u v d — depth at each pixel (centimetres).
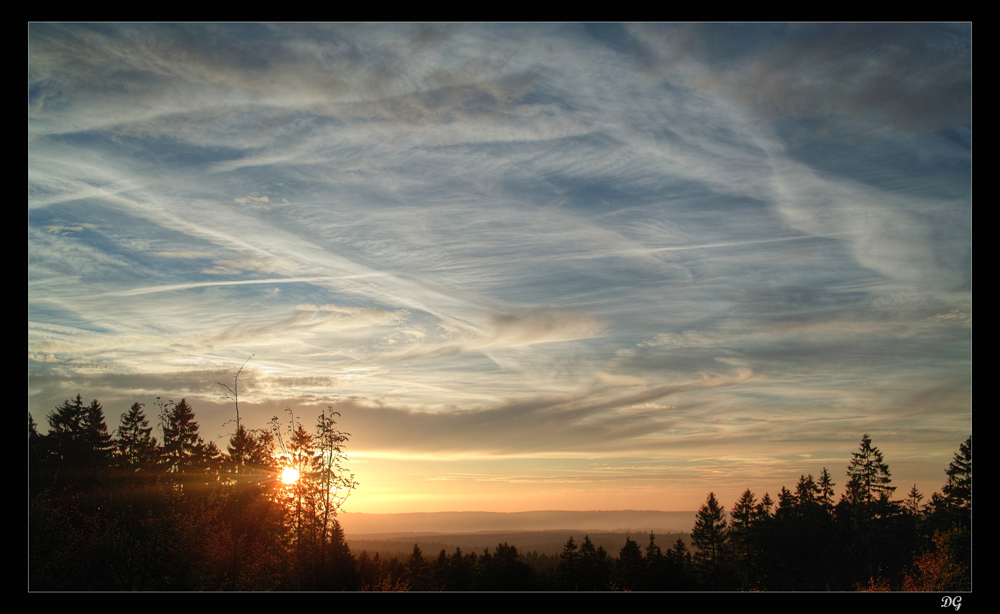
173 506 3002
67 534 2700
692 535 9088
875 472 6981
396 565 5031
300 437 3772
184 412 5469
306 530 3684
